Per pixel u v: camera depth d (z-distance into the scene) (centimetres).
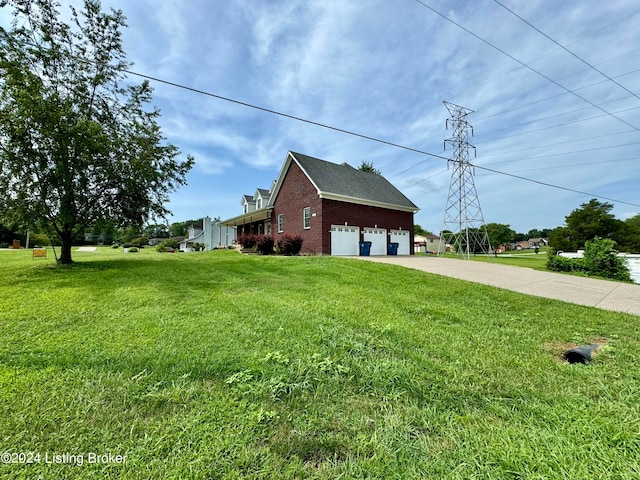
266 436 180
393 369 274
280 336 355
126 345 322
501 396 235
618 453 165
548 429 190
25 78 816
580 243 3675
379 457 164
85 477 148
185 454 164
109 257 1448
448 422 197
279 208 1995
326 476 152
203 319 421
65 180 862
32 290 609
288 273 898
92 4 956
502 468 155
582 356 336
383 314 473
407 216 2166
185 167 1168
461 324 451
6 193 876
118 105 1055
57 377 250
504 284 891
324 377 258
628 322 495
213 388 236
